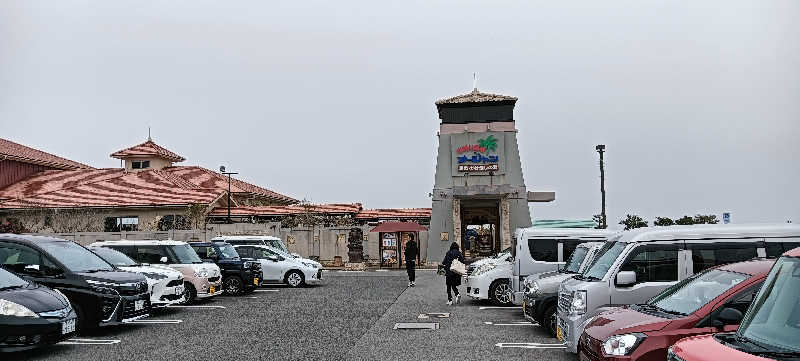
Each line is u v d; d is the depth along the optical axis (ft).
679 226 35.12
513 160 144.97
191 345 40.06
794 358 14.47
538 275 47.55
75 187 154.92
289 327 47.67
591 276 35.63
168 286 54.80
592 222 122.31
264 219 151.12
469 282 62.80
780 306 16.85
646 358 23.82
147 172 166.20
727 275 26.08
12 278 38.58
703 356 15.46
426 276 108.58
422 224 152.97
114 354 37.35
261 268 85.20
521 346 39.52
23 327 34.68
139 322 50.85
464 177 144.97
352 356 36.32
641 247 33.73
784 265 17.62
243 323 50.01
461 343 40.57
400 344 40.19
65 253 46.09
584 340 27.07
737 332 17.34
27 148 178.60
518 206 143.23
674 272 33.24
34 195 150.71
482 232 161.27
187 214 144.46
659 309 26.84
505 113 146.41
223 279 73.26
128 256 62.49
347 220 149.79
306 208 155.33
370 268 138.10
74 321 38.17
